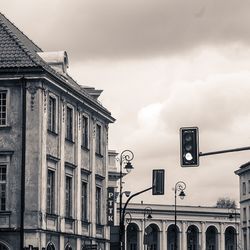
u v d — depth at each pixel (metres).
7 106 46.03
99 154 58.28
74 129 52.22
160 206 124.62
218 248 129.88
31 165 45.25
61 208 48.66
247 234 106.38
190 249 128.62
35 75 45.66
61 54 53.06
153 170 47.06
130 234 122.62
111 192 59.56
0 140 45.88
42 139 45.81
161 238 124.38
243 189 109.44
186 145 28.38
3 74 45.84
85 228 53.81
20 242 44.38
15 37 48.22
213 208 129.62
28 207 44.91
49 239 46.28
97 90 62.81
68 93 50.31
